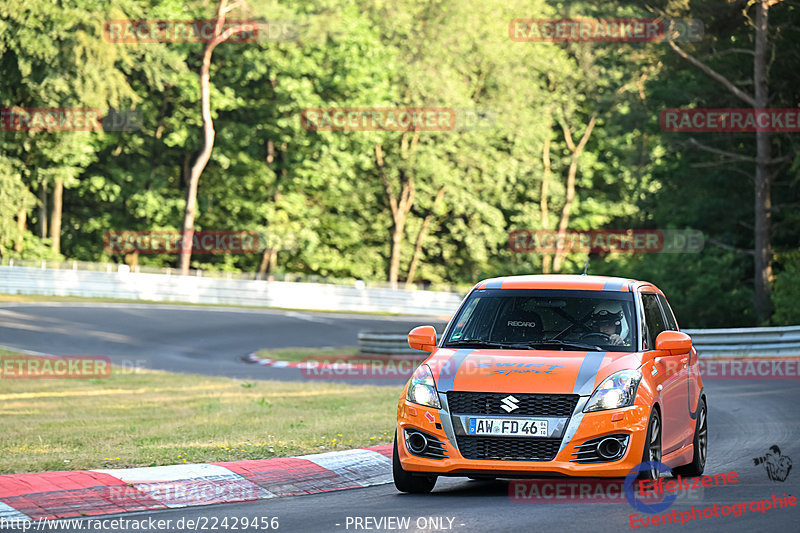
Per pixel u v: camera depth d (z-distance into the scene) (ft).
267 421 178.60
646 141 573.33
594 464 99.40
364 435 155.53
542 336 111.75
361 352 381.81
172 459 127.85
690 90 488.85
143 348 393.70
